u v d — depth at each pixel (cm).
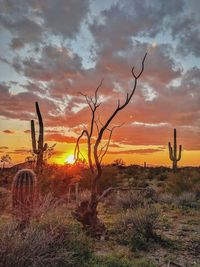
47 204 819
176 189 2034
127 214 983
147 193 1733
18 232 628
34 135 1440
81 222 910
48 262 601
